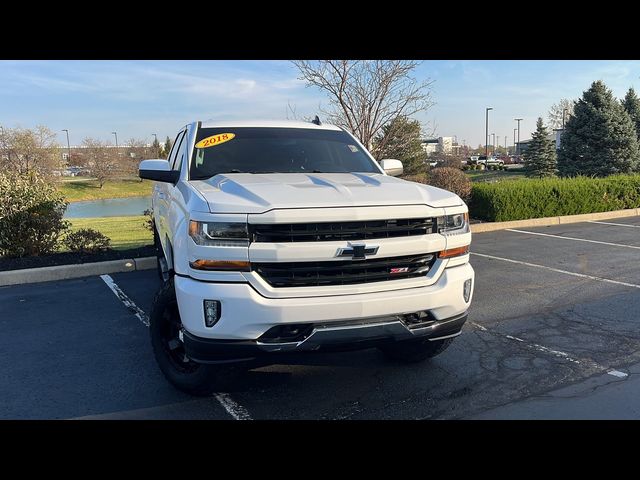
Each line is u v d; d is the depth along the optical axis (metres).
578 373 4.30
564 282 7.43
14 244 8.42
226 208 3.20
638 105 30.44
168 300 3.89
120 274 8.05
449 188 13.51
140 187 52.44
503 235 11.97
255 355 3.20
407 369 4.38
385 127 13.66
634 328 5.44
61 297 6.73
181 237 3.45
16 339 5.18
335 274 3.31
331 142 5.25
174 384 3.88
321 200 3.32
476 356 4.68
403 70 12.96
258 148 4.89
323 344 3.21
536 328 5.45
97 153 51.53
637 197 15.91
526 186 13.51
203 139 4.88
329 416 3.60
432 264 3.61
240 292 3.12
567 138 28.08
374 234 3.38
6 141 37.16
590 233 12.09
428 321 3.56
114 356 4.71
